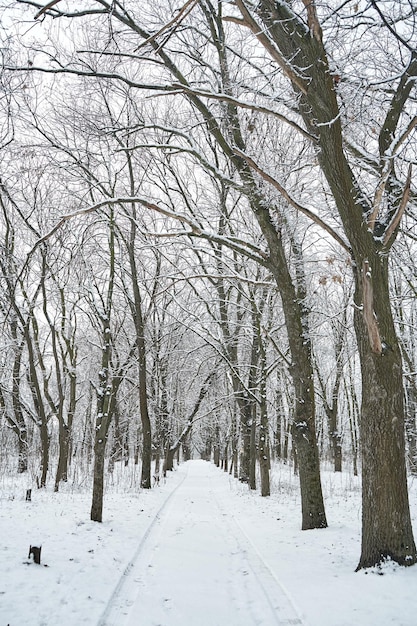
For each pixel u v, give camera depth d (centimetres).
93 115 1174
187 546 866
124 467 3212
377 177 767
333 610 501
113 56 852
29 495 1219
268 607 537
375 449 619
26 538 782
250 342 2106
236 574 681
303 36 615
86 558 706
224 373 2539
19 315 1587
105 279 1853
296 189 1148
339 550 765
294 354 1066
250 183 1001
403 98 693
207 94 652
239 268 1744
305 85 627
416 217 912
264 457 1703
